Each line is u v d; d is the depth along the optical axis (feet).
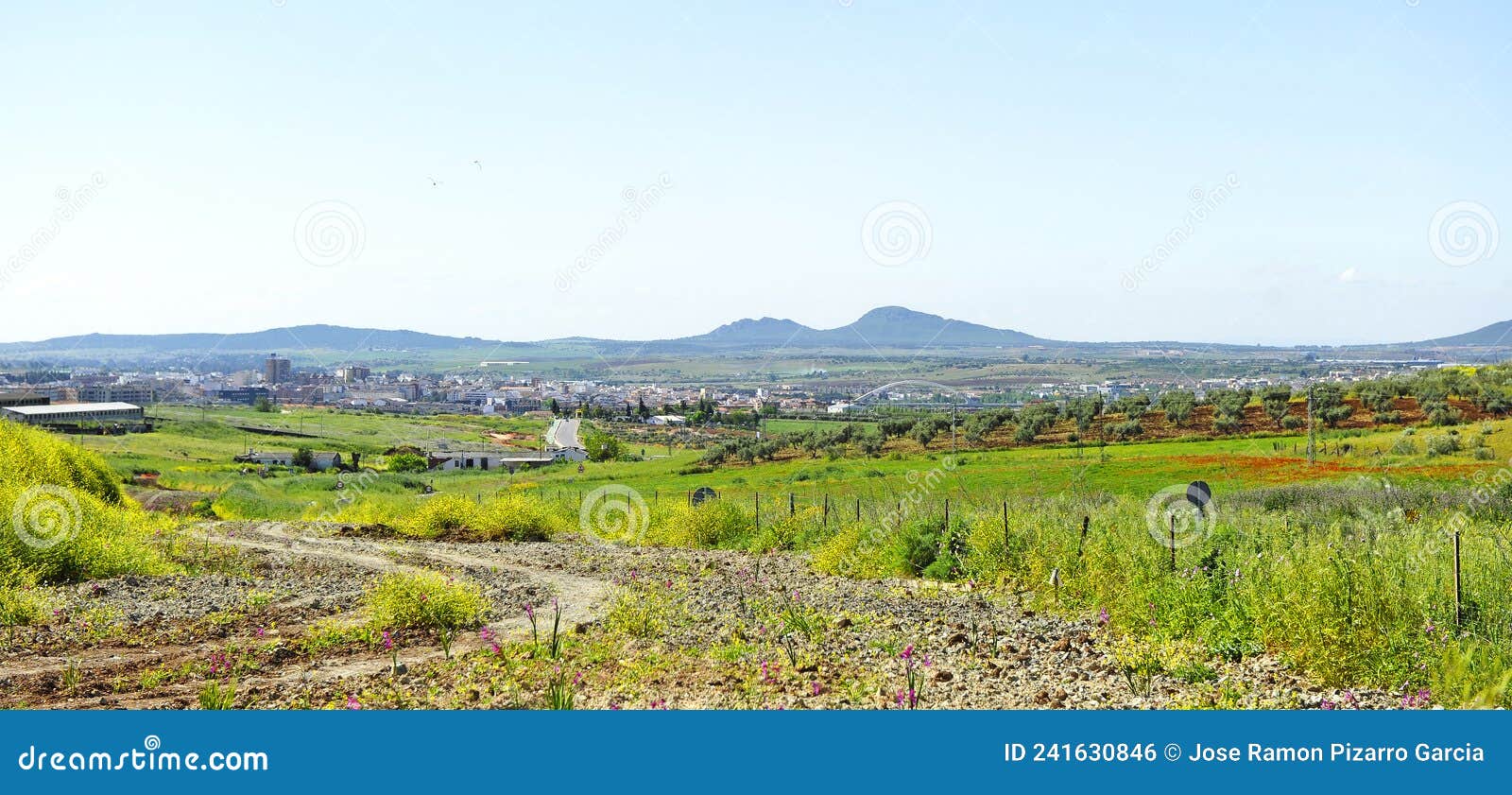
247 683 35.53
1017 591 54.65
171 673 36.83
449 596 48.91
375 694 32.99
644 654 39.14
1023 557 57.98
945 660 36.99
